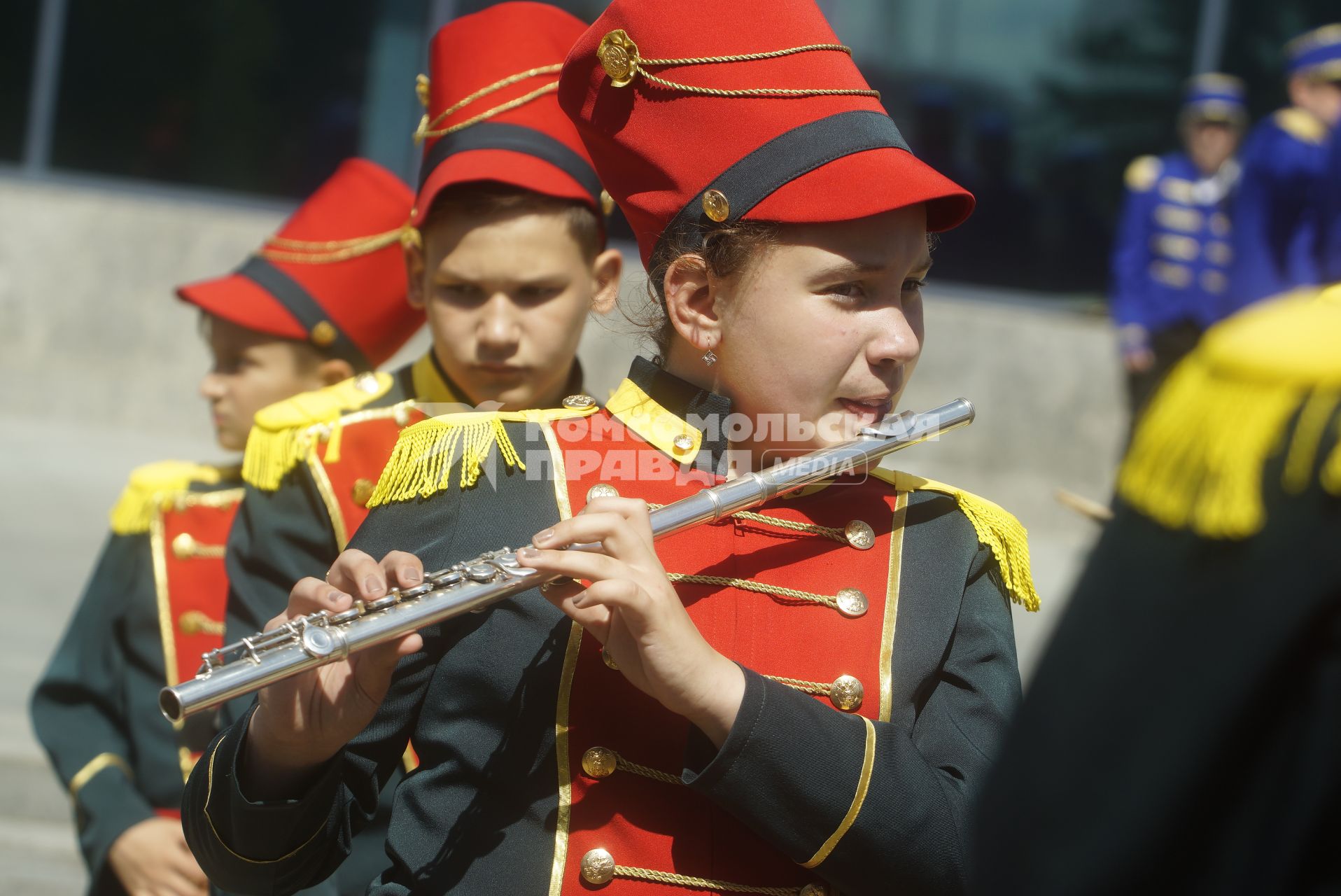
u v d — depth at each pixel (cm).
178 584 1114
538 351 973
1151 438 446
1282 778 414
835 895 623
